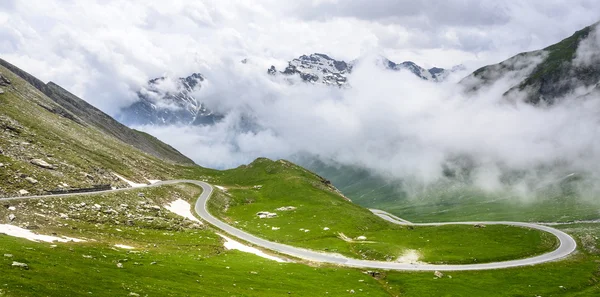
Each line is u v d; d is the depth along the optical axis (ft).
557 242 593.01
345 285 344.90
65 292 167.94
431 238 586.04
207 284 252.62
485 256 495.41
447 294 361.71
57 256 222.07
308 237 556.92
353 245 525.75
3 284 153.89
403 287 376.27
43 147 545.85
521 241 574.15
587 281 419.95
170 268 270.87
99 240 315.78
